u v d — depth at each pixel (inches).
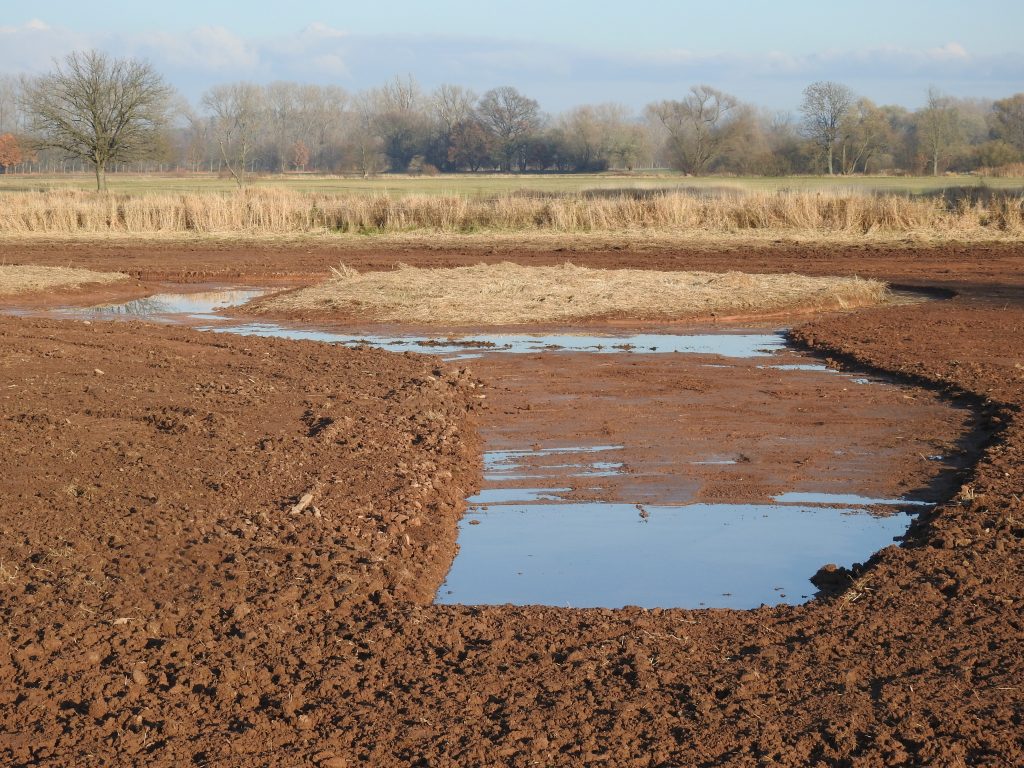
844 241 1279.5
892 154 4003.4
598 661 225.5
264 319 797.2
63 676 213.6
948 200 1769.2
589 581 288.7
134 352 609.0
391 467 370.0
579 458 406.0
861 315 761.6
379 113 5334.6
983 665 219.8
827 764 183.6
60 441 401.1
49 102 2532.0
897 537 320.5
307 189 2864.2
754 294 824.9
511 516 342.6
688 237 1347.2
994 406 465.1
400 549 297.6
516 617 253.0
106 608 245.1
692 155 3946.9
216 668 218.7
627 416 468.4
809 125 3878.0
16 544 286.5
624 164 4795.8
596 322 756.0
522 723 197.8
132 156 2546.8
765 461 398.3
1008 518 308.2
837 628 242.4
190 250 1310.3
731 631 244.1
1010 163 3693.4
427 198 1551.4
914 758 185.5
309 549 288.2
